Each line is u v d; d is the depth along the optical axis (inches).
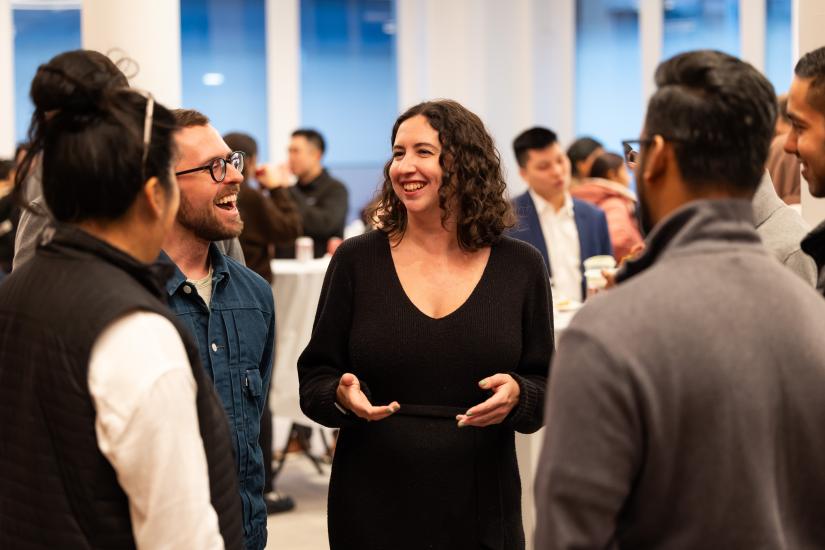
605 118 309.6
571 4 311.3
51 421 49.5
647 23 290.5
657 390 44.1
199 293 74.4
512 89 309.6
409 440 78.7
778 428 46.0
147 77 143.6
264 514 76.0
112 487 49.6
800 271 74.2
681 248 46.6
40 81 51.7
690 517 45.3
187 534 49.1
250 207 157.8
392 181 80.9
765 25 263.6
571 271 163.3
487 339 79.4
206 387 53.2
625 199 193.8
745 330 45.2
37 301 50.9
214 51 322.0
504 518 80.3
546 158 161.5
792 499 47.2
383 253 82.0
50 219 54.4
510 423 78.1
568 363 45.0
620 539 46.7
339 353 82.6
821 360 46.3
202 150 73.0
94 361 48.8
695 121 47.0
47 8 301.1
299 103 329.7
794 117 67.0
